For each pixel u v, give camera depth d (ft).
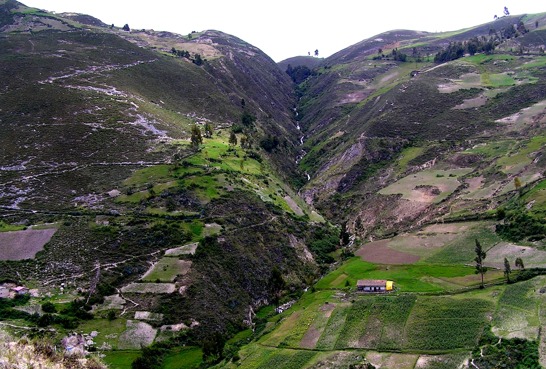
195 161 444.96
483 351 198.70
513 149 446.60
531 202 319.68
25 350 114.73
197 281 306.96
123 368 240.32
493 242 307.37
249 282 334.24
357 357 219.82
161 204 371.56
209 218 367.66
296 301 324.39
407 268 312.09
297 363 227.20
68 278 295.69
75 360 121.70
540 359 181.88
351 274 326.65
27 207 356.79
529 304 223.10
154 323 275.18
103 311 278.46
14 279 287.69
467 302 239.71
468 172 448.24
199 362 255.29
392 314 248.11
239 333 292.81
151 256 321.11
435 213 392.06
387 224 414.41
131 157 437.99
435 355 207.92
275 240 384.06
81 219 346.95
